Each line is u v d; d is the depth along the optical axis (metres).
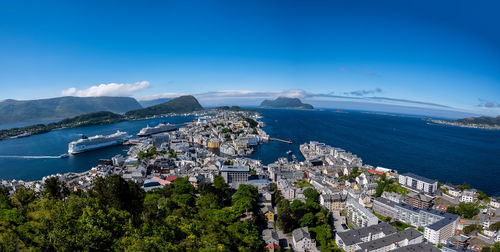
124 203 177.75
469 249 197.38
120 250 130.62
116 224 150.50
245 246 180.50
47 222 141.50
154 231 151.75
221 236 175.25
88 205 156.25
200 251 147.50
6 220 139.25
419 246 195.62
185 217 195.62
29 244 124.06
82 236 131.00
